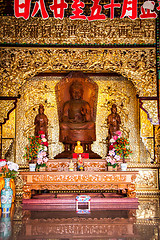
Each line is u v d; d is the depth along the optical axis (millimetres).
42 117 10766
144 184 10250
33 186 7926
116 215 6598
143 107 9719
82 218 6289
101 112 11383
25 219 6211
